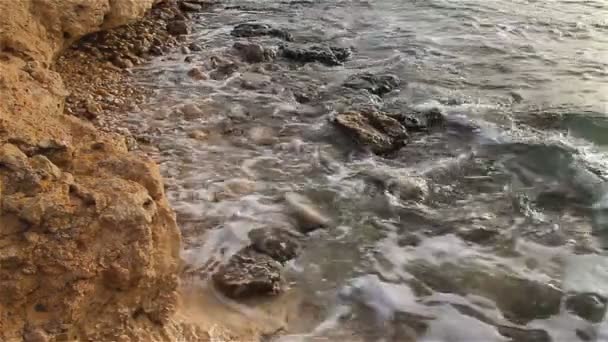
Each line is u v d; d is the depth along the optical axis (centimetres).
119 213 342
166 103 692
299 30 948
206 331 360
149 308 347
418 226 485
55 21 711
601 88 733
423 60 826
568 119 649
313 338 374
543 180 545
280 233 473
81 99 673
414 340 377
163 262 361
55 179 352
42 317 309
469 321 390
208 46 875
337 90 733
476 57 835
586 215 496
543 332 382
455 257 449
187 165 569
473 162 575
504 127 630
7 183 336
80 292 316
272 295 408
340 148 604
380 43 892
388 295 411
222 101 702
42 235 323
